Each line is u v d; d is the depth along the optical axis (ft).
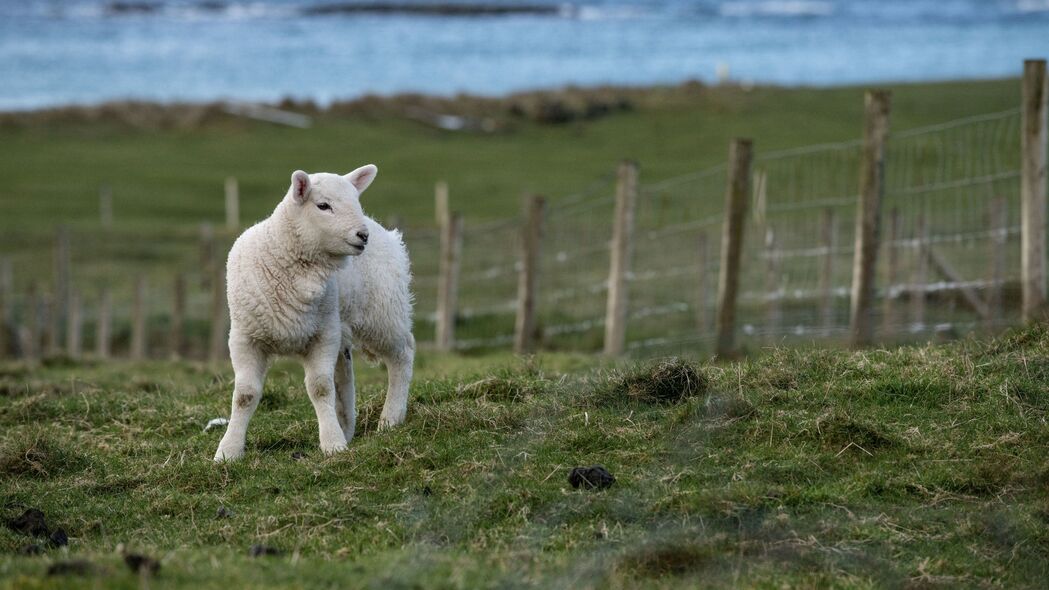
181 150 203.92
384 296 33.91
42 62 451.12
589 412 32.30
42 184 169.17
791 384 33.01
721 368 34.88
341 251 31.07
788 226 90.89
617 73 401.08
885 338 55.06
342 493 28.81
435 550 24.84
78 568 21.84
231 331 32.37
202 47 541.34
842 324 69.62
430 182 168.86
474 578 22.40
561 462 29.53
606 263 96.17
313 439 34.30
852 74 360.28
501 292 95.09
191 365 63.16
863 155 50.60
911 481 27.68
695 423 30.58
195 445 34.53
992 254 61.11
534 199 68.03
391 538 26.12
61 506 30.17
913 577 23.85
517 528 26.18
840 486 27.73
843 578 23.59
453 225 74.84
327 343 32.22
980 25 642.22
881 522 26.05
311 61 467.11
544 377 37.40
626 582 23.11
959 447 29.19
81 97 329.11
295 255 31.14
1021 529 25.70
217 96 331.77
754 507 26.30
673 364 33.42
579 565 23.62
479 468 29.30
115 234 134.31
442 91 347.97
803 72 379.35
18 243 129.18
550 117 231.09
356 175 33.22
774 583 23.26
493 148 203.92
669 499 26.68
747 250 81.05
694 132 206.28
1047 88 48.08
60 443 34.83
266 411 38.09
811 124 205.36
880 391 32.35
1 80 379.76
